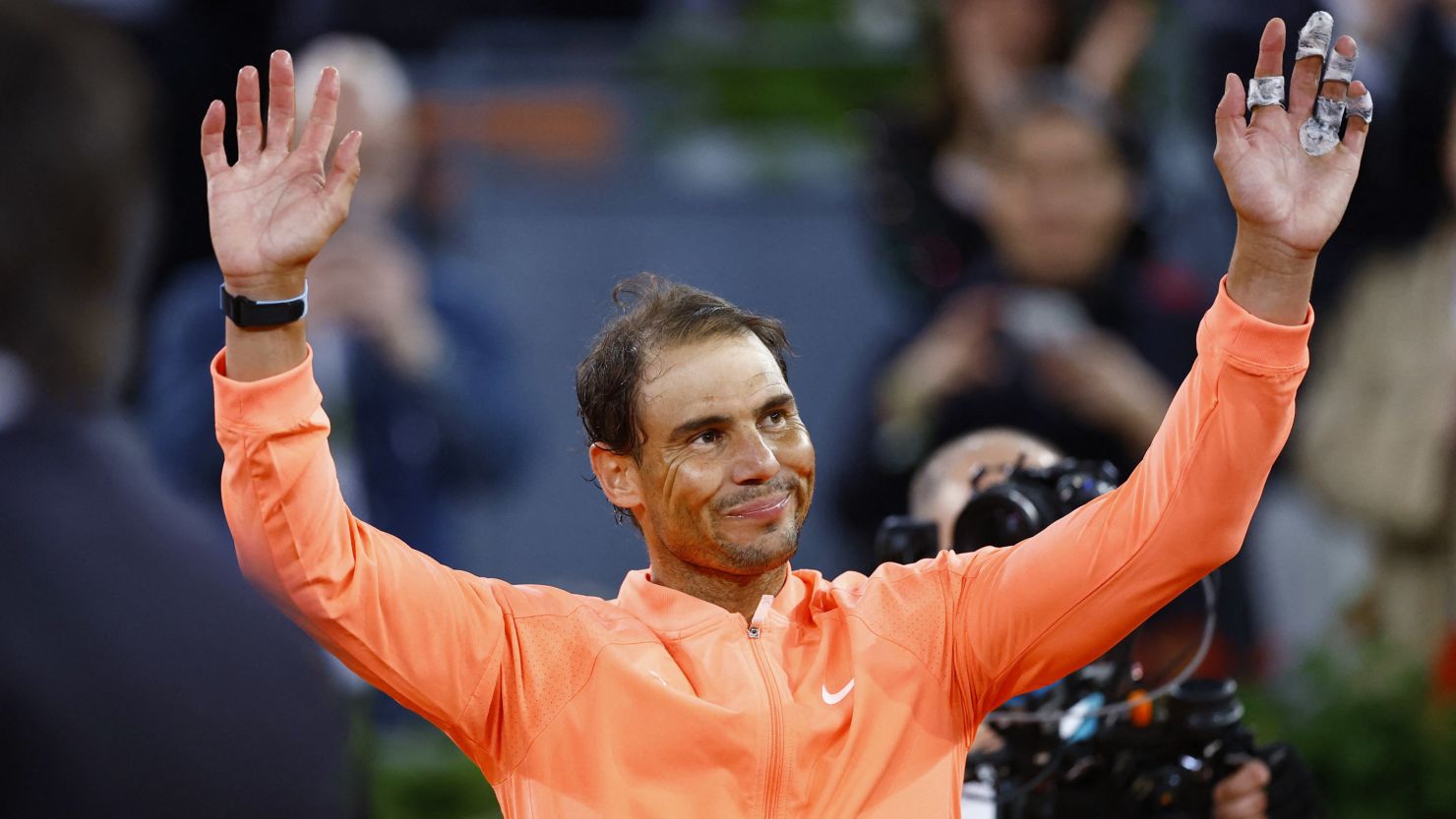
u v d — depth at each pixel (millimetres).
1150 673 11250
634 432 9461
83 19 6016
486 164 24875
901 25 25234
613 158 25062
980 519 10875
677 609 9508
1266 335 8656
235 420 8266
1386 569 20562
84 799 5625
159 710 5730
